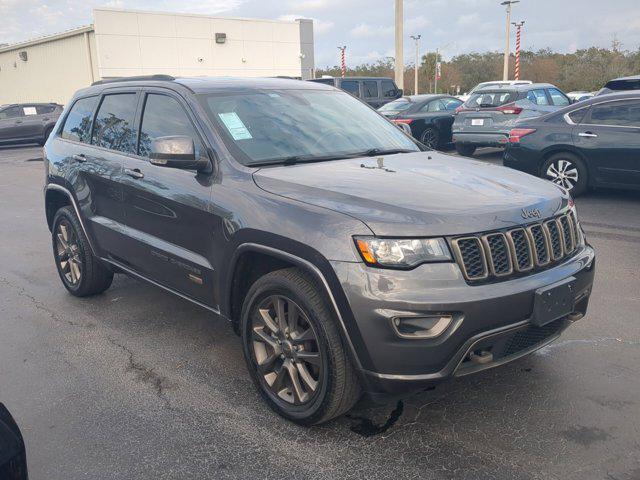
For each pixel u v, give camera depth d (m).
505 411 3.35
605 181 8.73
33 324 4.82
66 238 5.34
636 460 2.90
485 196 3.13
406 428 3.22
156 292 5.50
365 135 4.32
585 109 8.87
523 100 13.14
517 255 2.99
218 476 2.88
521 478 2.80
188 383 3.80
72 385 3.80
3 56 39.66
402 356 2.78
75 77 33.88
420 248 2.79
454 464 2.91
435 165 3.79
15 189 12.45
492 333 2.84
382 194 3.07
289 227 3.04
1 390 3.76
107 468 2.96
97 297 5.41
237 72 36.41
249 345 3.45
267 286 3.22
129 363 4.09
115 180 4.43
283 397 3.33
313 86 4.79
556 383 3.64
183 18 33.56
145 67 32.69
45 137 23.39
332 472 2.88
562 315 3.11
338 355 2.95
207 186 3.63
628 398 3.45
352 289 2.79
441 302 2.73
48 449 3.13
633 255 6.21
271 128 3.97
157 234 4.10
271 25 37.34
